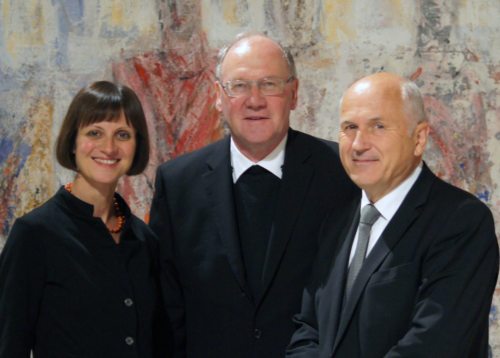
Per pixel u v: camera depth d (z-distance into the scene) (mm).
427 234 2920
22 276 3029
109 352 3139
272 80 3381
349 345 2945
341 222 3291
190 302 3561
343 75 5152
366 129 2965
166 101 5316
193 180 3654
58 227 3129
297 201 3494
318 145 3672
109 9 5324
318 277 3244
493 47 5016
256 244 3482
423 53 5070
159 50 5301
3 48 5418
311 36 5168
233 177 3609
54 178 5418
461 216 2879
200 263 3520
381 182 2998
